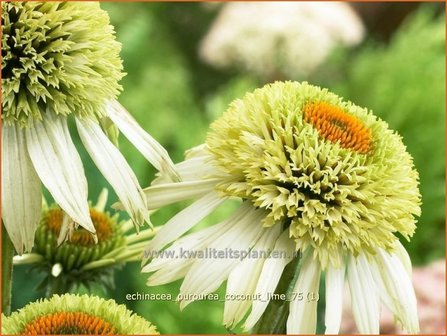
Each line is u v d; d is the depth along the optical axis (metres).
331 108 0.23
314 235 0.21
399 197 0.22
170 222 0.22
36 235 0.25
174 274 0.21
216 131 0.23
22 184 0.20
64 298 0.21
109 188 0.36
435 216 0.49
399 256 0.23
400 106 0.52
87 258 0.25
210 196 0.22
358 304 0.21
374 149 0.22
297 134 0.22
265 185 0.21
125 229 0.27
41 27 0.20
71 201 0.20
